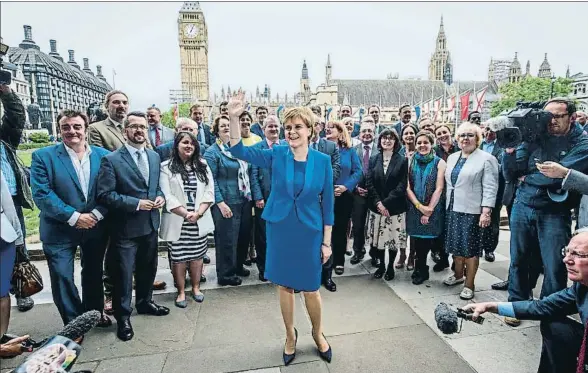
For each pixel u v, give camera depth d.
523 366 2.55
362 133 4.59
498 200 3.75
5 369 2.55
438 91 69.19
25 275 2.61
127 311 2.95
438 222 3.82
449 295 3.69
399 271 4.37
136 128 2.93
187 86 84.94
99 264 3.01
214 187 3.70
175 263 3.43
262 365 2.59
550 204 2.85
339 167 3.97
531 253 3.11
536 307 2.14
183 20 83.38
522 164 2.96
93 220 2.75
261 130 5.60
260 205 3.95
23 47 63.59
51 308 3.47
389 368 2.54
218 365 2.60
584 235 1.94
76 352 1.84
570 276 1.96
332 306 3.46
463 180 3.47
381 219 4.03
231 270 3.94
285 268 2.48
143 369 2.55
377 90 69.75
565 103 2.70
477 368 2.54
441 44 87.56
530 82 50.38
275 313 3.35
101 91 89.81
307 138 2.49
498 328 3.05
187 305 3.50
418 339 2.89
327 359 2.62
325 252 2.58
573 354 2.05
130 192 2.91
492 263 4.57
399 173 3.85
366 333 2.98
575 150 2.69
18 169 2.97
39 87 56.38
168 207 3.27
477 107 23.16
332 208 2.61
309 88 84.88
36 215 7.62
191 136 3.42
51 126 56.88
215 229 3.90
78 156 2.84
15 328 3.13
